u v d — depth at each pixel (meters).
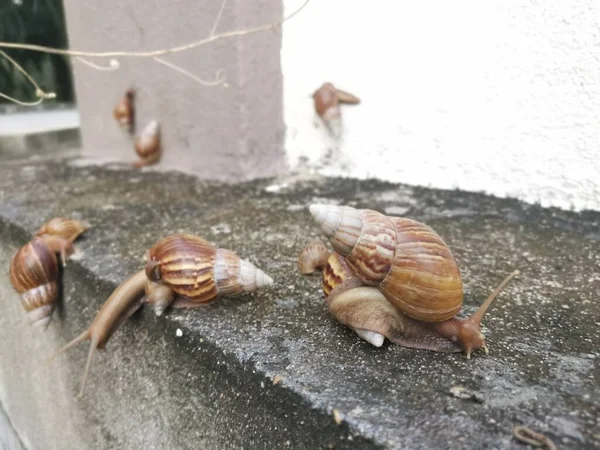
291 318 0.21
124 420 0.26
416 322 0.18
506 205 0.35
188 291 0.21
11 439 0.43
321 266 0.25
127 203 0.39
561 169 0.33
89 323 0.27
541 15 0.32
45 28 0.74
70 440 0.32
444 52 0.36
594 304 0.22
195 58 0.43
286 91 0.46
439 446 0.13
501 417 0.14
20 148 0.66
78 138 0.72
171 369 0.22
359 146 0.43
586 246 0.28
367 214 0.18
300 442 0.16
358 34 0.40
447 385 0.16
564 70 0.32
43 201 0.40
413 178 0.41
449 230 0.31
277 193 0.41
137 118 0.51
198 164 0.47
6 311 0.37
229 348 0.19
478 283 0.24
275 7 0.43
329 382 0.17
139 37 0.47
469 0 0.34
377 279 0.17
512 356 0.18
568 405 0.15
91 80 0.55
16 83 0.74
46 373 0.33
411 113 0.39
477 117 0.36
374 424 0.14
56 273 0.28
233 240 0.31
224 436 0.20
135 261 0.27
